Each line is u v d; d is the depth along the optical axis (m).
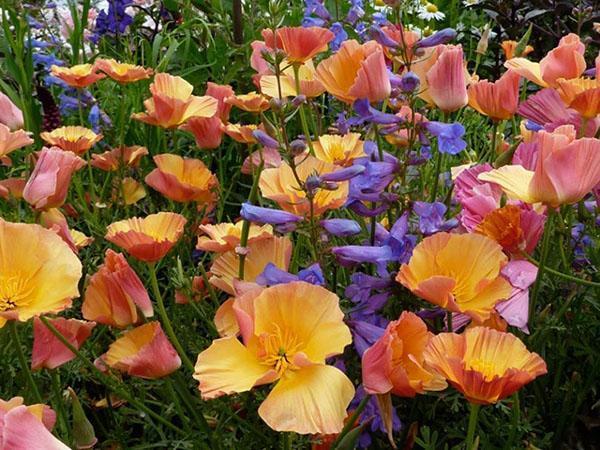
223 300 0.71
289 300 0.44
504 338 0.44
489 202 0.54
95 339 0.62
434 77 0.59
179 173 0.69
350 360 0.55
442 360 0.43
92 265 0.68
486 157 0.83
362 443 0.52
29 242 0.46
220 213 0.79
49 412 0.47
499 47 1.43
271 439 0.53
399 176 0.57
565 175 0.49
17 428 0.37
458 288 0.49
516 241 0.52
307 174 0.53
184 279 0.58
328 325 0.44
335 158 0.64
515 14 1.43
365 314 0.53
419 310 0.55
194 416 0.53
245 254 0.53
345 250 0.51
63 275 0.45
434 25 1.59
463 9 1.80
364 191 0.55
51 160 0.57
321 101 1.09
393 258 0.53
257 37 1.18
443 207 0.54
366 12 1.27
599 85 0.59
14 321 0.46
